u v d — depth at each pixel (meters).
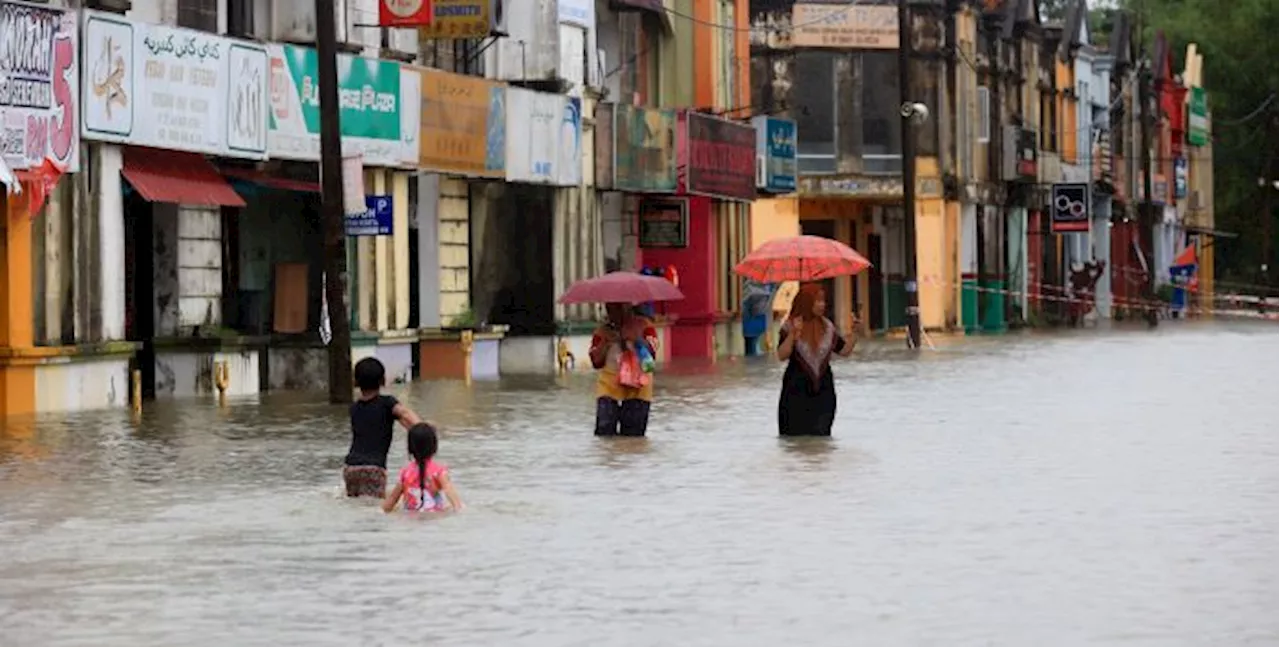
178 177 50.44
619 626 20.38
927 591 22.19
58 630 20.39
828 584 22.66
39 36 44.25
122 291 48.62
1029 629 20.03
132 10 49.22
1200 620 20.44
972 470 33.84
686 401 51.69
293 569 23.81
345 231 54.16
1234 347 86.88
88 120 46.22
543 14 68.69
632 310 41.31
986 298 120.56
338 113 48.75
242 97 52.22
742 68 94.19
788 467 34.50
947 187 111.56
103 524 27.73
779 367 72.50
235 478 33.09
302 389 56.09
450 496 28.89
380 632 20.17
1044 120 135.38
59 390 46.38
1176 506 29.05
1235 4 176.62
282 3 55.22
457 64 65.75
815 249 43.91
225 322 56.03
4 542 26.12
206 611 21.30
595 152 73.19
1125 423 43.38
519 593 22.19
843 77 107.50
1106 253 148.25
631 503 29.67
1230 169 182.12
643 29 82.69
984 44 120.25
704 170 80.38
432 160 60.97
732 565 23.98
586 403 50.72
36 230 45.59
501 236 69.00
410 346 62.06
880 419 44.62
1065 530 26.69
